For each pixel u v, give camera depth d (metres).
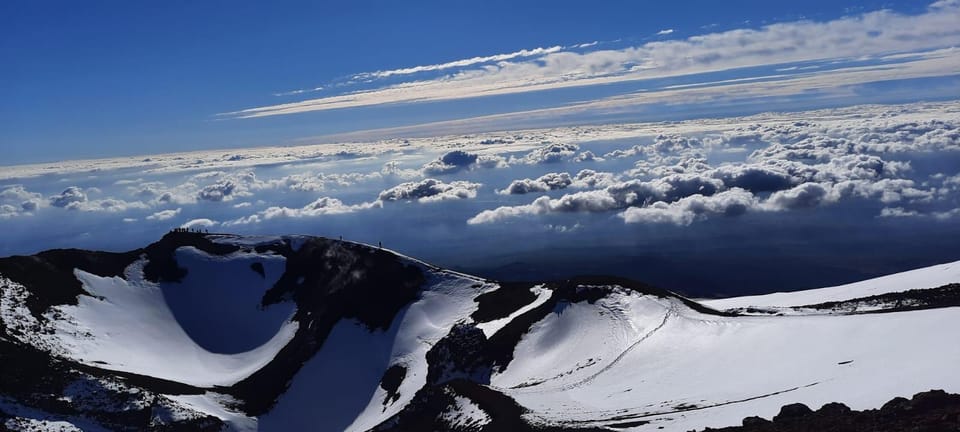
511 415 60.09
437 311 135.75
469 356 106.69
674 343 80.88
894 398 36.94
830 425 35.38
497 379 97.69
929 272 109.94
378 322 137.62
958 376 40.19
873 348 56.56
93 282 145.88
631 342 86.50
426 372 114.00
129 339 132.50
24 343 109.81
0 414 85.94
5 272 133.25
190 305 151.75
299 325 145.25
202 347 141.38
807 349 63.22
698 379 63.97
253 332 147.25
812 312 91.75
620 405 59.38
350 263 154.62
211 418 103.75
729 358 69.38
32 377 94.69
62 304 132.00
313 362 130.75
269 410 119.62
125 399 96.94
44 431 85.75
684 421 47.22
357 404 119.44
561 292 110.56
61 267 144.75
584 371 81.12
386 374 122.94
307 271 160.12
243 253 166.62
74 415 91.62
